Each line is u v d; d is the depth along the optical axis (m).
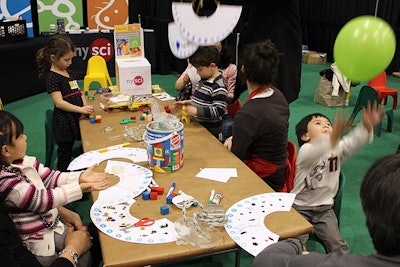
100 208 1.58
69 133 2.89
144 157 2.06
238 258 2.10
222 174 1.87
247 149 2.12
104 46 6.89
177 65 7.49
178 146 1.88
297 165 2.14
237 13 1.41
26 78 5.80
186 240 1.39
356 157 3.99
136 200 1.65
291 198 1.66
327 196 2.14
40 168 1.74
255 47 2.04
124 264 1.28
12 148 1.48
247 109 2.06
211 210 1.54
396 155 0.89
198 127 2.54
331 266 0.91
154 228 1.46
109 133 2.42
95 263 1.80
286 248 1.16
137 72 3.13
